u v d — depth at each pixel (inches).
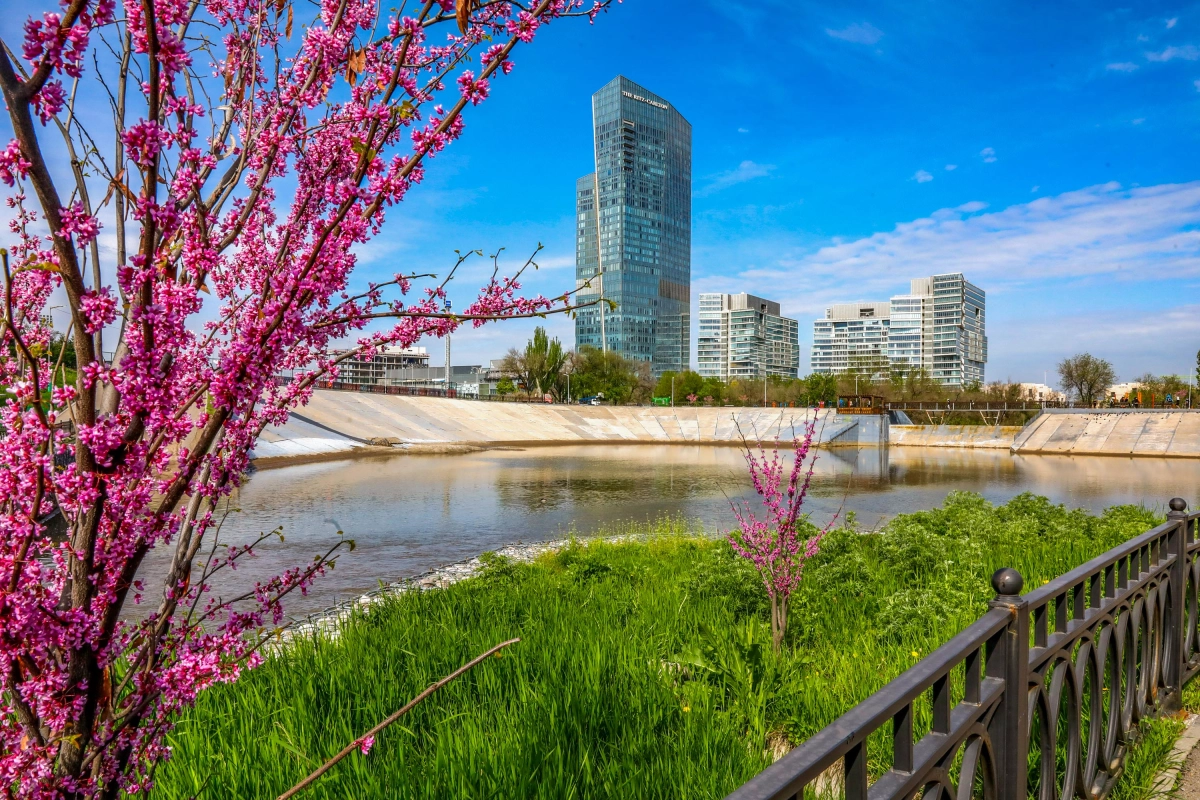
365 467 1749.5
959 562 381.4
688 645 245.6
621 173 7475.4
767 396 4549.7
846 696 208.4
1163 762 160.7
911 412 3708.2
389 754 162.9
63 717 68.3
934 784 83.0
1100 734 144.9
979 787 138.0
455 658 233.6
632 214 7539.4
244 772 150.4
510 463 2005.4
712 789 148.7
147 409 66.5
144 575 511.5
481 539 809.5
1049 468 1978.3
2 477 65.6
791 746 194.4
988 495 1317.7
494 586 409.1
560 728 175.0
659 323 7810.0
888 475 1756.9
